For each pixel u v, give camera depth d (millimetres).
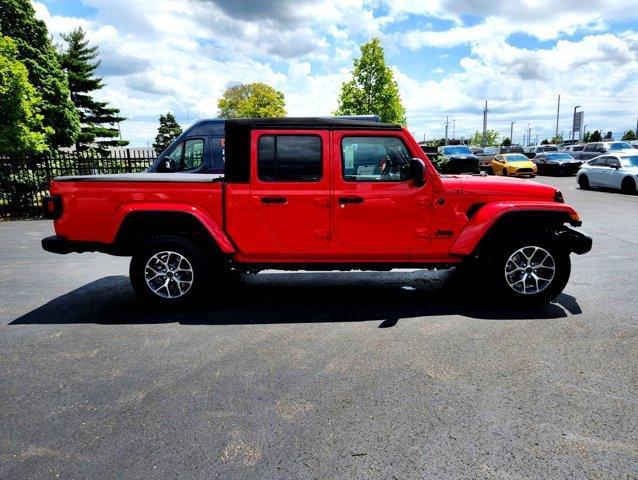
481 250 4680
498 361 3357
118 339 3904
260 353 3576
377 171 4434
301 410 2729
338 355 3514
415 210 4426
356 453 2316
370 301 4906
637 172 16109
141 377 3191
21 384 3109
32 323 4320
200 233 4562
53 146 31344
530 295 4562
